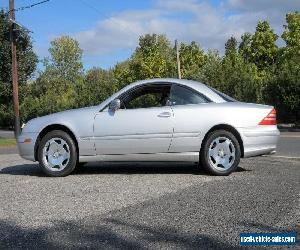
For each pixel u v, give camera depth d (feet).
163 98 27.30
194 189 21.80
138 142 26.53
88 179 25.45
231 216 16.84
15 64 78.79
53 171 26.84
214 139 26.13
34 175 27.76
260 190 21.31
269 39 163.02
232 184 23.02
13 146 65.77
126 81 171.12
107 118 26.76
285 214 17.02
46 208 18.53
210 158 26.16
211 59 153.07
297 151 44.60
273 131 27.02
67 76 296.10
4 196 21.01
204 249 13.52
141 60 171.63
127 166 30.71
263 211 17.47
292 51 139.03
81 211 17.94
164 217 16.85
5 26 82.02
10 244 14.25
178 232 15.10
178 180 24.50
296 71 113.19
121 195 20.71
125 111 26.84
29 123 27.86
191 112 26.45
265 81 125.80
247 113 26.58
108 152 26.86
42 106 193.57
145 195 20.61
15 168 31.71
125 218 16.81
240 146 26.45
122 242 14.23
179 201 19.26
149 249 13.58
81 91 173.58
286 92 112.16
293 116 113.39
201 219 16.51
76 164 27.14
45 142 27.02
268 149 26.94
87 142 26.78
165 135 26.40
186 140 26.35
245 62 152.35
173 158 26.71
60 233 15.23
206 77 130.72
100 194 21.02
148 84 27.48
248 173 26.68
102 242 14.26
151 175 26.45
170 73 171.53
